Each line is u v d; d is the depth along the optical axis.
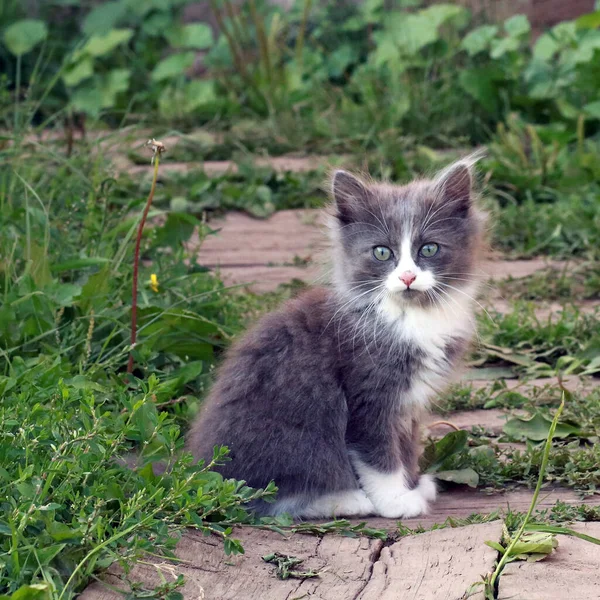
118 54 15.62
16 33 14.34
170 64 14.94
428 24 14.34
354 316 5.31
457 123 12.97
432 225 5.45
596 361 6.95
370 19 15.78
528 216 9.95
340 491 5.13
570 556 4.14
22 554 3.89
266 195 10.78
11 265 6.82
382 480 5.17
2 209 7.78
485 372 7.11
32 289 6.34
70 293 6.41
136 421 4.72
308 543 4.46
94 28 15.55
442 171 5.89
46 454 4.47
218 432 4.98
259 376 5.09
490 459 5.54
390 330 5.25
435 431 6.20
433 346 5.30
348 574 4.16
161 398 5.90
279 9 16.58
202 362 6.58
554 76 13.09
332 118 13.22
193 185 10.63
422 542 4.37
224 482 4.48
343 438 5.19
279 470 4.97
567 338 7.36
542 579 3.96
